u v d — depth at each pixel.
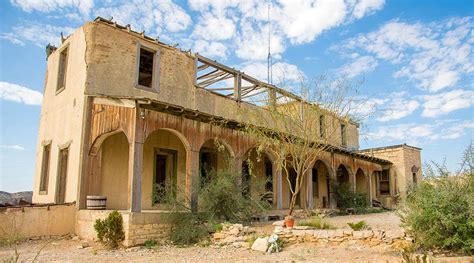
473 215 8.06
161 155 14.59
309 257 8.09
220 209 11.75
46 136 14.78
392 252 8.41
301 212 15.60
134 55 13.78
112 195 12.59
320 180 22.08
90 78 12.38
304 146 12.54
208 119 12.61
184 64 15.40
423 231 8.59
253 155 17.69
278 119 12.80
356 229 10.00
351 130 25.95
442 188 8.72
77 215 11.41
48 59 16.12
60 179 13.12
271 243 9.14
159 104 10.88
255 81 17.69
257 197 13.67
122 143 13.20
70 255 8.84
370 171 22.88
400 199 10.41
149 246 9.91
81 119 12.10
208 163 16.02
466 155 9.04
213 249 9.54
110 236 9.71
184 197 11.69
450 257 7.71
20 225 10.62
